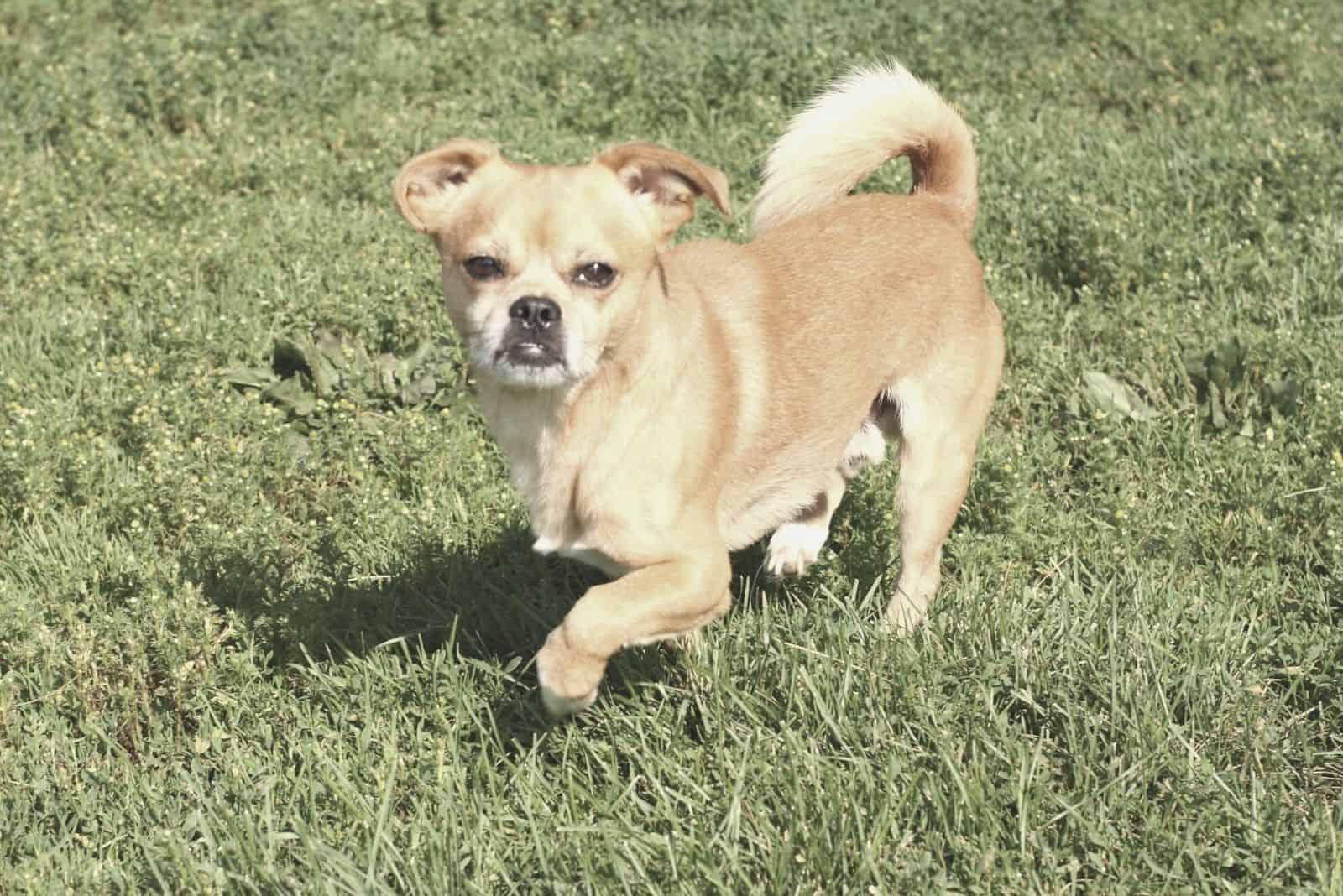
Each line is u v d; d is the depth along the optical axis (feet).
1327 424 6.14
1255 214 7.07
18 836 5.19
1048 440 6.25
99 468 6.11
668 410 5.24
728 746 5.30
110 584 5.74
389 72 9.00
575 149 7.93
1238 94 8.66
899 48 9.12
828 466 5.67
